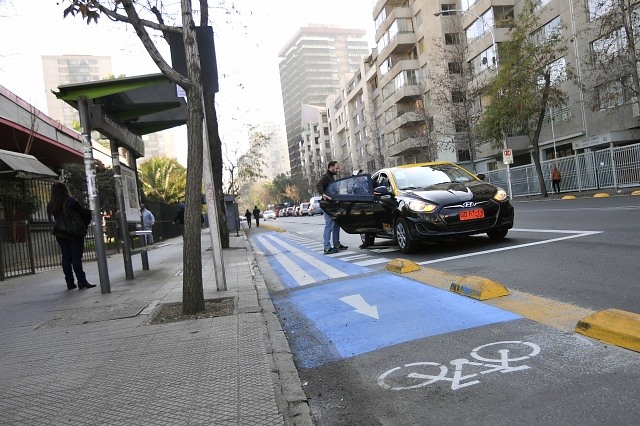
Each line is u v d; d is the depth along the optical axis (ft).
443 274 21.34
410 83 153.69
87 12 17.12
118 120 28.37
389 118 172.55
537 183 94.58
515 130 93.35
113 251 57.31
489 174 111.34
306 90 565.94
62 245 27.17
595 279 17.24
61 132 70.85
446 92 124.06
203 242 66.03
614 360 10.30
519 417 8.54
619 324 11.39
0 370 13.12
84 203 60.39
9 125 53.31
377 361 12.19
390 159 195.11
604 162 76.95
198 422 8.95
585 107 92.43
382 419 9.21
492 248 27.07
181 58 21.48
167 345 14.28
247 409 9.38
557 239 27.20
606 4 80.02
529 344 11.82
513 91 83.41
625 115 83.92
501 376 10.27
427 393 10.00
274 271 31.14
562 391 9.25
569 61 93.56
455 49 125.39
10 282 33.35
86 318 18.80
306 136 418.51
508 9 116.37
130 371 12.18
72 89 24.02
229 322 16.46
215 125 48.70
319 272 27.94
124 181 29.60
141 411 9.64
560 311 14.03
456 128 125.90
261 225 136.46
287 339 15.07
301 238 60.59
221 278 22.90
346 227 35.14
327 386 11.11
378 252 32.89
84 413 9.77
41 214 43.88
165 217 96.78
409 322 15.06
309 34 572.51
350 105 257.14
